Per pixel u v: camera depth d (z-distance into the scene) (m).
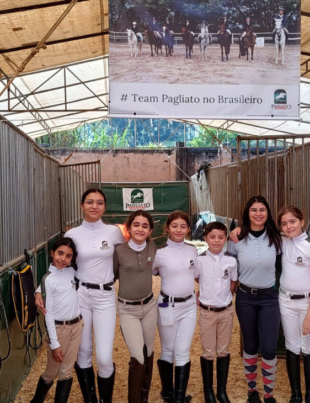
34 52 5.38
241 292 3.28
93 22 7.24
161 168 15.74
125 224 3.16
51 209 5.95
